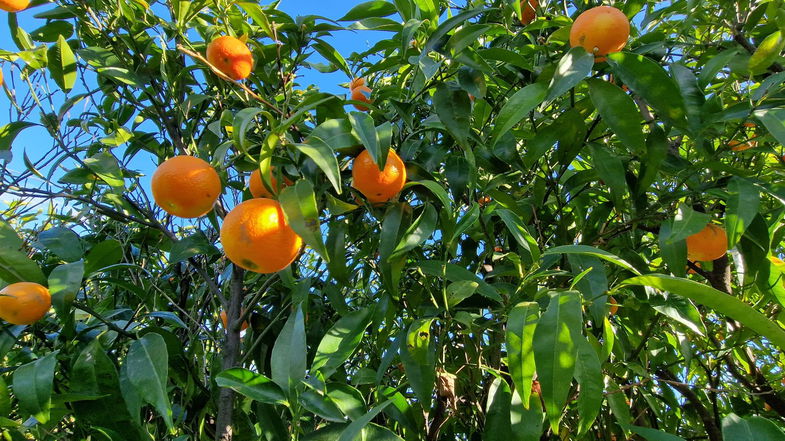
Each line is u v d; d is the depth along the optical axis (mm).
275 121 507
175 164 547
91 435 681
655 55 743
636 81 602
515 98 605
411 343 557
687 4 808
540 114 811
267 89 906
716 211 752
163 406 546
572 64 584
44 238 762
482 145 723
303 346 531
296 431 519
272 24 830
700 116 636
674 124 604
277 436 616
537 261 565
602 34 585
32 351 737
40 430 696
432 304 720
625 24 591
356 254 776
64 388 720
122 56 818
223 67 740
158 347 589
